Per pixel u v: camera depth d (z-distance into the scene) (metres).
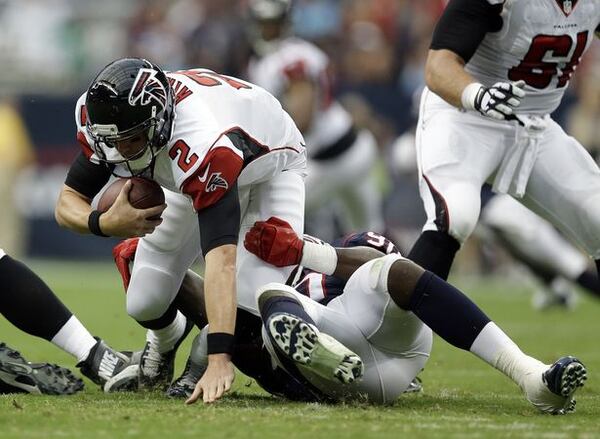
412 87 44.53
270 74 29.16
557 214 17.06
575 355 20.81
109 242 48.69
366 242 14.02
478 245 43.84
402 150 38.22
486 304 33.12
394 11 46.84
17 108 47.53
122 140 12.38
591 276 27.25
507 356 12.37
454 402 13.80
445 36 16.09
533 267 29.05
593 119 39.25
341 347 11.80
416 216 42.19
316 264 13.64
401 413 12.31
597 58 42.97
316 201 30.83
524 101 16.84
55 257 48.53
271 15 28.83
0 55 52.25
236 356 13.46
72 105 47.44
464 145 16.70
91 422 11.26
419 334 12.79
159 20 50.59
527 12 16.12
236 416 11.64
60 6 53.00
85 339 14.58
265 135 13.78
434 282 12.36
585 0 16.38
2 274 14.19
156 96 12.34
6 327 24.67
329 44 46.91
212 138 12.53
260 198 14.32
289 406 12.66
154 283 14.20
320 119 29.92
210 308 12.40
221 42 46.22
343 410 12.34
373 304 12.50
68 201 13.41
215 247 12.48
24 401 12.94
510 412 12.69
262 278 13.71
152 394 13.91
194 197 12.52
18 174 47.22
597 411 12.94
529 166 16.83
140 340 22.08
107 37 52.56
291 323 11.83
